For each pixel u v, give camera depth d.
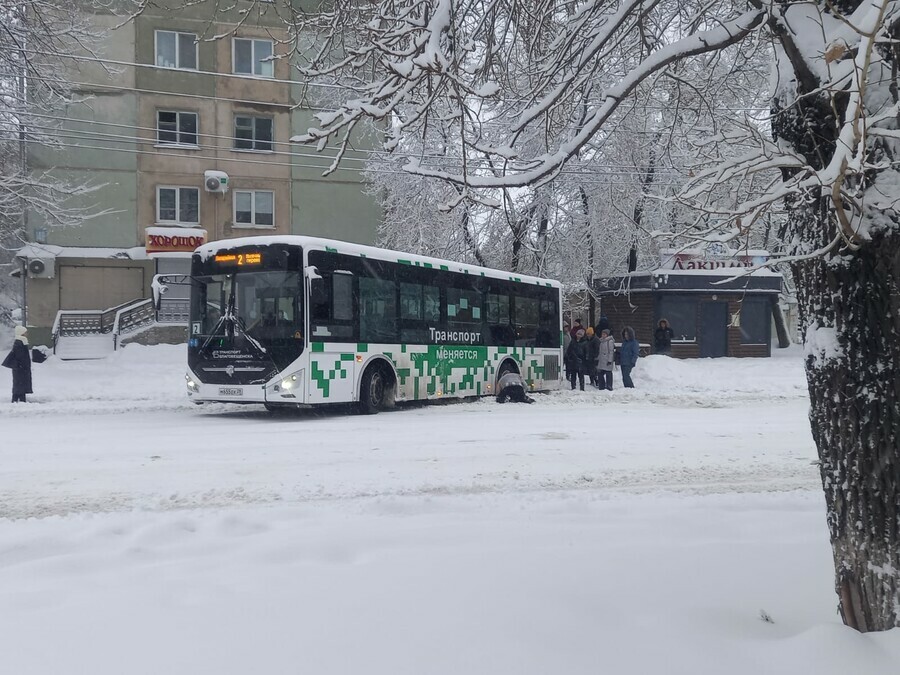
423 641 3.52
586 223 27.77
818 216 3.60
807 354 3.73
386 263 15.38
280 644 3.52
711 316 32.09
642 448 10.59
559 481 8.35
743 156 3.68
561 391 20.75
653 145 10.74
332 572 4.68
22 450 10.30
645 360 23.27
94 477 8.49
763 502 7.03
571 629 3.65
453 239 26.02
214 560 5.04
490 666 3.27
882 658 3.24
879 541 3.45
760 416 14.74
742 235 3.63
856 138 2.96
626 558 4.96
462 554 5.07
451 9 4.99
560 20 6.87
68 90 23.59
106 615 3.93
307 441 11.13
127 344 30.28
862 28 2.94
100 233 31.61
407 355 15.73
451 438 11.48
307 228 33.50
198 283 14.36
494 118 6.82
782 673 3.23
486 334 17.98
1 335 41.81
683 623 3.75
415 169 4.98
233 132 32.56
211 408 16.11
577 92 6.03
